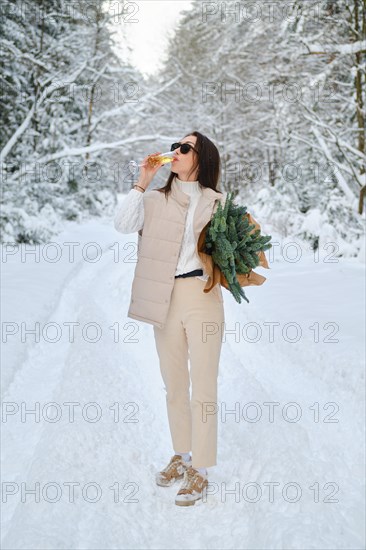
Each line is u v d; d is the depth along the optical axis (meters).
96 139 24.03
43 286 7.77
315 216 13.07
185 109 24.97
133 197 2.86
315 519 2.46
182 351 2.97
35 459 3.11
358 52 12.62
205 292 2.79
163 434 3.60
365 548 2.31
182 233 2.86
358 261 10.81
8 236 13.31
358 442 3.38
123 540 2.43
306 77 14.40
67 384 4.18
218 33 23.12
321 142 12.88
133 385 4.32
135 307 2.95
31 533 2.34
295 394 4.25
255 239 2.83
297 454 3.04
